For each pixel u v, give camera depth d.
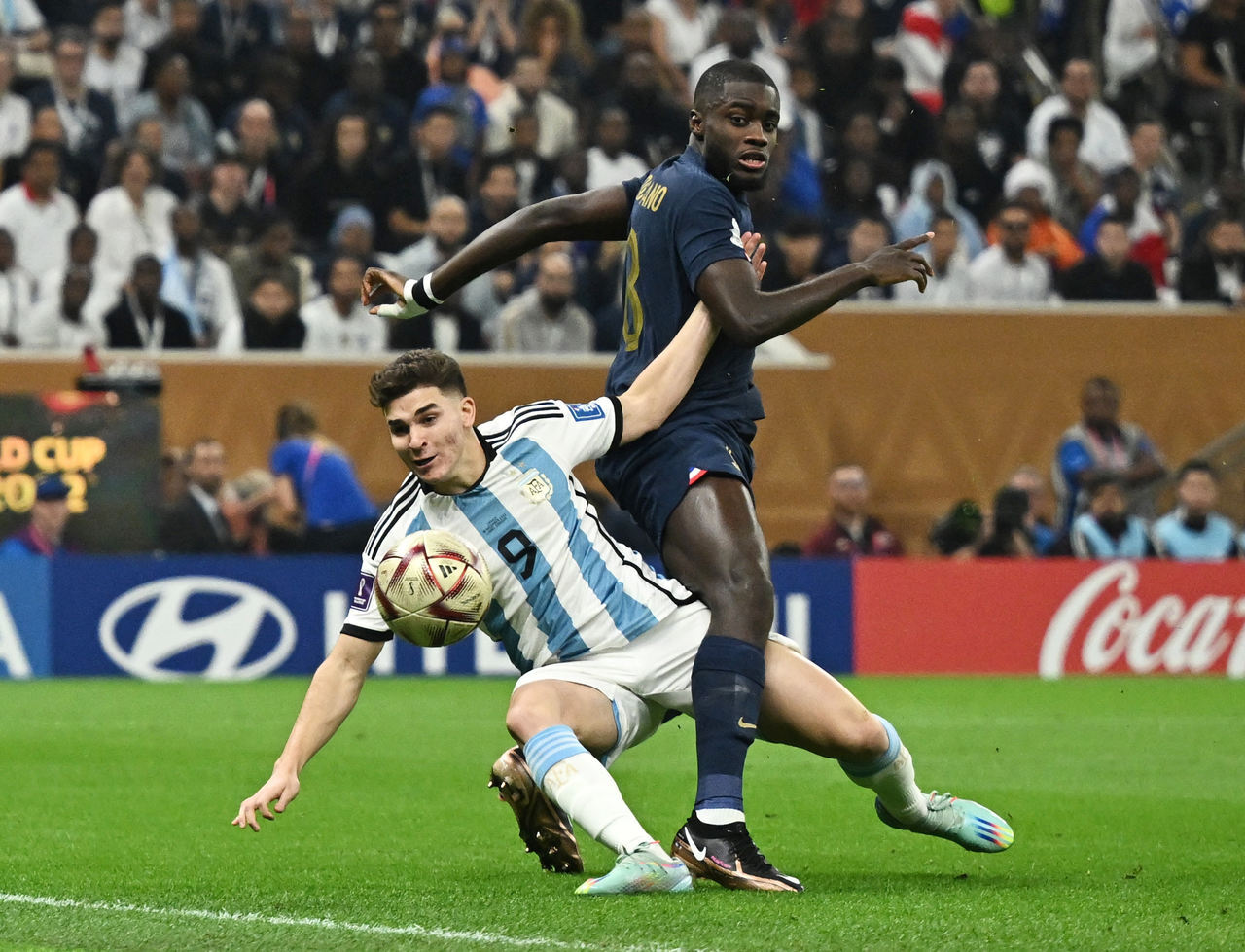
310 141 52.03
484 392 43.06
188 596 40.84
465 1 56.00
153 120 49.22
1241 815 21.86
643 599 15.33
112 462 41.16
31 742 28.91
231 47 53.69
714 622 15.29
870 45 53.72
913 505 45.34
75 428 41.00
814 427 44.78
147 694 37.16
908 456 45.28
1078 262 49.12
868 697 37.88
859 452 45.09
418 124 51.22
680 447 15.93
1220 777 25.88
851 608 42.62
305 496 41.75
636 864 14.28
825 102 53.03
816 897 14.36
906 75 58.28
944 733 31.50
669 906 13.70
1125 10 58.66
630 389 15.81
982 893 14.99
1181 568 43.62
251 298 44.41
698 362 15.90
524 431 15.20
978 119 54.97
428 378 14.66
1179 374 46.31
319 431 42.66
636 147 52.38
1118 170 52.84
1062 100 55.53
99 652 40.81
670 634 15.36
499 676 42.38
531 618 15.32
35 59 51.31
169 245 47.56
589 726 15.08
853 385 45.00
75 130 50.25
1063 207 54.19
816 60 53.38
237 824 14.23
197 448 41.34
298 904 14.38
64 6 54.31
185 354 41.91
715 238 15.76
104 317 44.03
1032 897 14.76
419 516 15.17
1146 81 58.28
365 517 41.97
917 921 13.14
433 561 14.71
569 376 43.44
